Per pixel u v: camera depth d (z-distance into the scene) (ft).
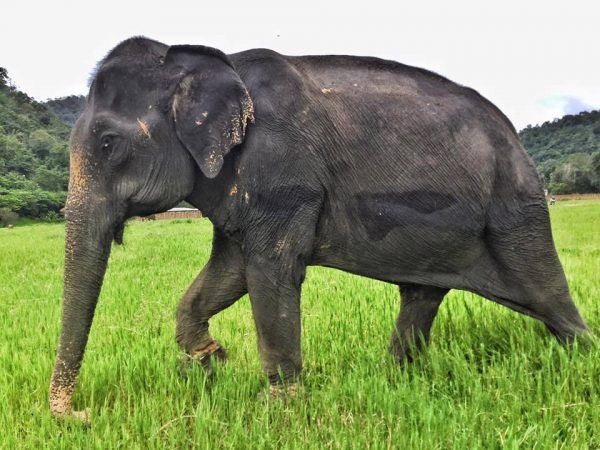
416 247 11.93
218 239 12.44
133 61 10.91
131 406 12.01
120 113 10.67
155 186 10.74
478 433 9.85
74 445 9.69
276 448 9.70
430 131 11.65
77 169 10.43
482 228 12.10
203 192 11.28
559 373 11.91
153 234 74.90
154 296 23.93
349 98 11.54
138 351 14.32
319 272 30.07
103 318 19.60
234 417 10.94
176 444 10.00
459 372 12.30
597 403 10.67
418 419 10.29
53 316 20.22
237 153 10.89
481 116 12.22
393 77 12.10
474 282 12.61
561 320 12.69
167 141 10.75
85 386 12.34
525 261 12.28
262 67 11.32
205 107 10.57
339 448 9.43
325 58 12.05
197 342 13.12
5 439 9.89
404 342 13.93
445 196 11.66
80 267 10.25
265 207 10.91
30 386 12.79
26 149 310.45
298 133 10.98
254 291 11.24
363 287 23.02
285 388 11.39
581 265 28.14
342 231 11.63
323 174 11.22
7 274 35.60
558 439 9.50
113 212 10.57
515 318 15.65
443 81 12.42
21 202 220.84
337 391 11.66
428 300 13.70
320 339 15.90
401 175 11.50
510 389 11.25
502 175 12.05
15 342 16.71
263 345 11.39
